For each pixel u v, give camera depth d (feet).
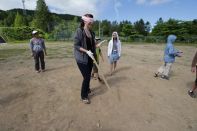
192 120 15.79
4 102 17.84
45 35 176.24
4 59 45.98
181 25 188.03
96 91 20.22
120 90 20.70
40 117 15.33
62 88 21.40
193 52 71.82
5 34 165.48
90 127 14.17
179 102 18.93
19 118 15.12
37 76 26.84
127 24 220.23
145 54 61.87
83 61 15.93
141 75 27.27
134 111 16.60
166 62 25.71
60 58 47.19
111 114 15.94
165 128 14.47
